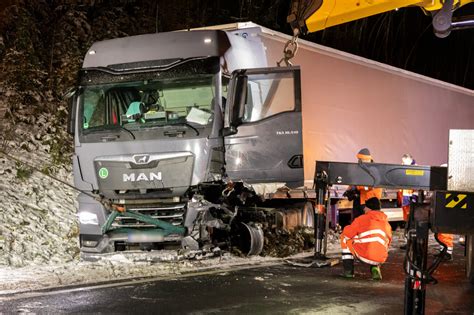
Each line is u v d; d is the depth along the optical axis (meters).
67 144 15.09
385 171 9.29
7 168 13.09
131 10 20.59
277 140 10.60
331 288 8.85
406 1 6.91
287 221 12.70
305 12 7.29
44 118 15.41
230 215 10.82
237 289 8.56
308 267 10.50
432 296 8.66
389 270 10.55
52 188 13.24
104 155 10.42
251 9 23.38
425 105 17.59
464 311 7.77
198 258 10.55
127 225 10.58
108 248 10.52
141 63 10.70
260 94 10.66
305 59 13.16
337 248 13.17
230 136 10.48
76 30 18.16
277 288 8.71
